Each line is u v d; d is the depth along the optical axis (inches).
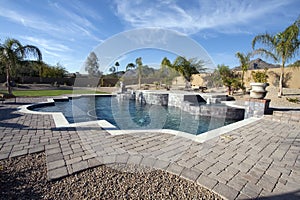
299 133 208.2
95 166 117.8
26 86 936.9
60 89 900.6
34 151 138.1
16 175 102.3
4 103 385.1
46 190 90.0
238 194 91.6
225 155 141.9
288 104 423.5
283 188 97.7
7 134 178.4
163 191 93.3
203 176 109.0
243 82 698.8
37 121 234.8
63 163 120.2
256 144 169.0
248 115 321.7
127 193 90.7
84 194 88.3
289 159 136.4
